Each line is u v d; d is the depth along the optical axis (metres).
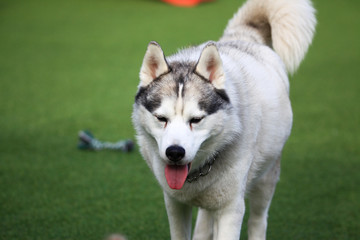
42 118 8.26
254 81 3.96
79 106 8.90
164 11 17.78
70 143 7.24
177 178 3.42
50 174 6.18
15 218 5.06
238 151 3.62
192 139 3.35
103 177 6.14
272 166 4.36
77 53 12.77
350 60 12.50
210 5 18.69
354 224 5.12
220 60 3.44
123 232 4.84
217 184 3.64
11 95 9.48
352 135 7.67
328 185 6.04
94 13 17.52
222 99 3.47
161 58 3.53
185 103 3.37
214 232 3.89
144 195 5.70
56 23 16.03
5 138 7.34
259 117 3.85
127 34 14.57
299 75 11.27
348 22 16.88
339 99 9.49
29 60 12.12
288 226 5.06
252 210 4.43
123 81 10.50
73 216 5.15
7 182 5.92
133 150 7.07
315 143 7.38
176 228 3.94
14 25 15.73
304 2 4.98
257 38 4.85
